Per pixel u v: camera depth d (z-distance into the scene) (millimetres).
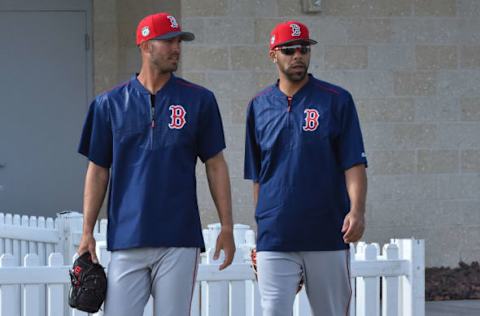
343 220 22875
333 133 22672
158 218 20344
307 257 22781
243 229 29891
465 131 41281
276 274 22703
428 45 40969
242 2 39844
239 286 24812
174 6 48250
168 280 20328
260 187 23156
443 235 41219
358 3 40500
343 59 40500
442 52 41094
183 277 20406
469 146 41344
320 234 22641
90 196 21125
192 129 20719
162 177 20500
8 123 48625
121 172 20719
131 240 20266
